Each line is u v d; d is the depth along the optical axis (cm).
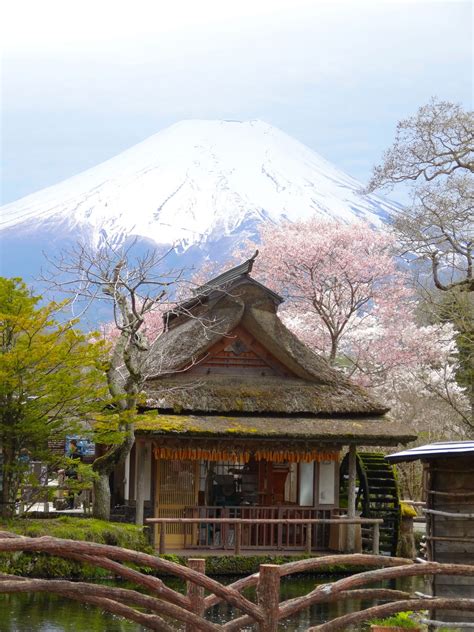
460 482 1393
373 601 2005
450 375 3894
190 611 978
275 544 2700
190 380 2773
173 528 2609
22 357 2278
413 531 2884
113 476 2962
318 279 3912
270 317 2833
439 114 3447
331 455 2684
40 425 2347
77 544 931
